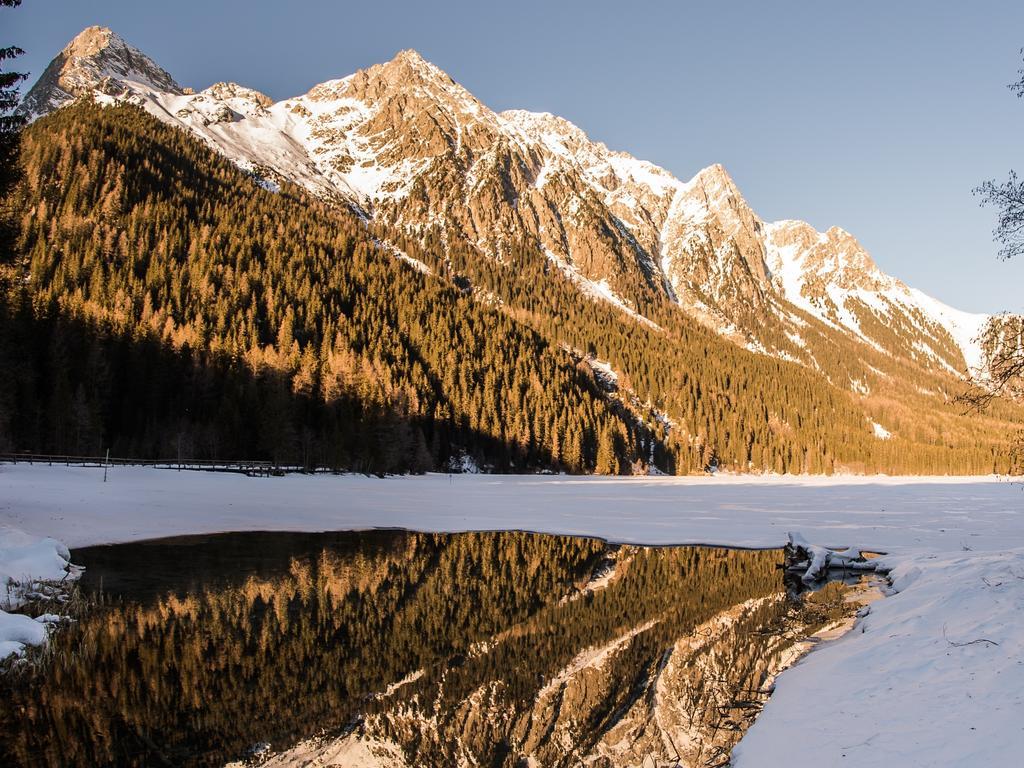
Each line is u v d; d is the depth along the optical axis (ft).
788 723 29.73
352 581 70.49
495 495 185.16
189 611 55.47
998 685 27.02
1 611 45.62
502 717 36.40
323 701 38.52
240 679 41.45
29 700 37.45
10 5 55.67
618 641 50.34
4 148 60.08
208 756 31.58
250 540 94.94
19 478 124.06
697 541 102.58
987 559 58.54
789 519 128.06
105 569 70.28
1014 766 19.92
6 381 171.22
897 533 102.68
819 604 60.64
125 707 36.91
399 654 47.16
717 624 54.65
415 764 31.22
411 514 131.75
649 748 32.35
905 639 39.09
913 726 25.48
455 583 71.82
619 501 172.35
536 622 55.98
